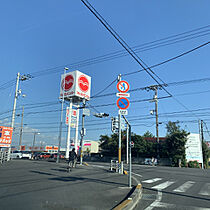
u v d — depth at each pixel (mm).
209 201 7477
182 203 7133
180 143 35906
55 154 45750
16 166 18188
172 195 8438
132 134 42219
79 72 33156
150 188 10031
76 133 31828
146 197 8047
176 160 35562
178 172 18609
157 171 19031
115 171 16781
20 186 8867
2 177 11398
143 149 40312
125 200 6766
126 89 10148
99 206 6168
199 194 8680
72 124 31578
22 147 68875
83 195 7574
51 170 15742
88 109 24391
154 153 39656
